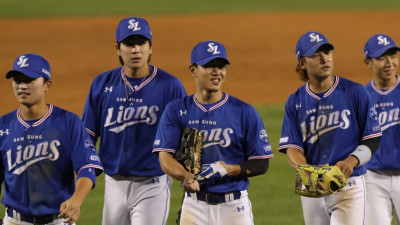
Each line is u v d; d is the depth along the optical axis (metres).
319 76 27.34
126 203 30.14
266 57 88.19
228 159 26.36
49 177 24.81
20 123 24.83
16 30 102.75
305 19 110.00
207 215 26.42
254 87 75.25
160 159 26.44
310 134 28.20
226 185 26.11
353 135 27.77
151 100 29.69
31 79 24.00
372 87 31.62
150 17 112.50
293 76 79.56
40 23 107.38
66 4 125.38
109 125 29.84
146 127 29.72
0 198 42.84
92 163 24.67
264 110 62.81
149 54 29.66
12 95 72.25
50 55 89.00
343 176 26.28
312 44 27.09
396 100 31.16
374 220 31.27
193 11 118.25
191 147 26.09
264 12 116.75
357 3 123.12
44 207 24.92
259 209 40.16
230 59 87.50
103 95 30.00
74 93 73.38
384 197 31.38
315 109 27.97
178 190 43.91
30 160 24.72
